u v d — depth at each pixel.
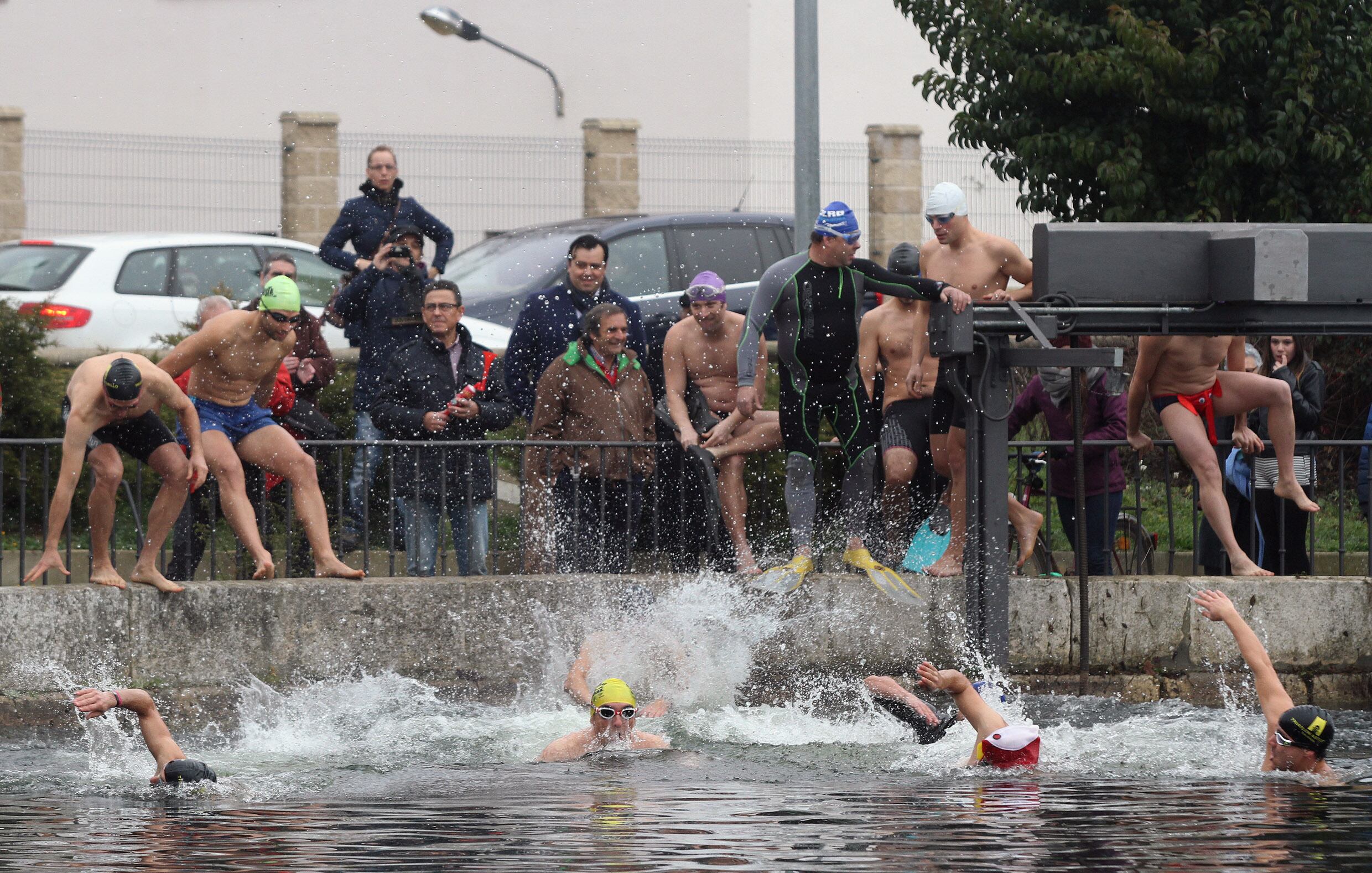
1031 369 40.78
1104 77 49.47
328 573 33.69
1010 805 23.12
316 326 38.97
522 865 19.14
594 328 35.38
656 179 72.19
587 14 87.50
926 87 53.91
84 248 51.03
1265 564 38.62
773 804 23.19
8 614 30.64
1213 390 36.56
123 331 50.03
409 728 30.64
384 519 38.28
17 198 68.38
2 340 43.34
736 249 52.81
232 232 69.31
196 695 31.86
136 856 19.77
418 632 33.81
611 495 35.56
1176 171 52.28
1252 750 28.31
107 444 31.50
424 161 70.50
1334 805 23.14
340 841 20.55
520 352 37.06
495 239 55.31
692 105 87.06
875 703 30.47
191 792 24.42
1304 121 50.06
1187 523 46.38
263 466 33.62
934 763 27.02
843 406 34.59
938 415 35.94
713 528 35.19
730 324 35.97
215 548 33.59
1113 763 26.88
